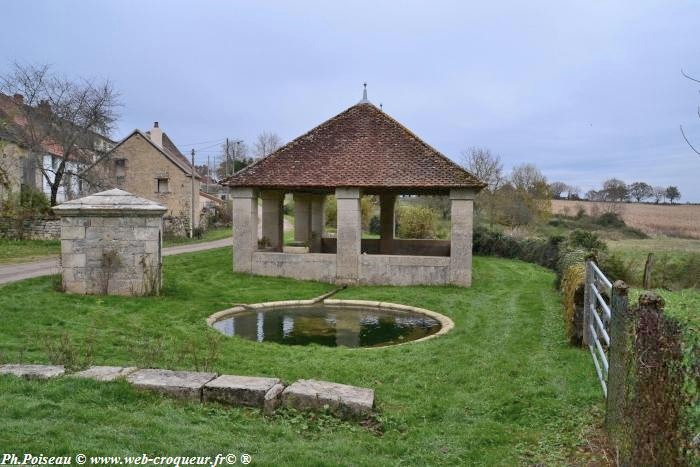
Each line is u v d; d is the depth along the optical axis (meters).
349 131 19.08
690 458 3.04
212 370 6.90
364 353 8.64
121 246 12.55
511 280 19.31
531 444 5.01
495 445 5.03
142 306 11.43
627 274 15.91
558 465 4.47
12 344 7.61
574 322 8.82
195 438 4.58
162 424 4.81
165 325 9.88
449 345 9.19
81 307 10.57
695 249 19.97
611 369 4.85
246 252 18.61
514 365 7.67
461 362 7.96
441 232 37.72
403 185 17.30
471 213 17.28
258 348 8.66
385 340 10.43
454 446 4.98
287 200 61.75
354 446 4.84
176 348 8.13
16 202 28.45
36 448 3.96
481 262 25.78
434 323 12.11
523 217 40.34
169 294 13.28
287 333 10.95
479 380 7.03
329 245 26.41
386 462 4.52
